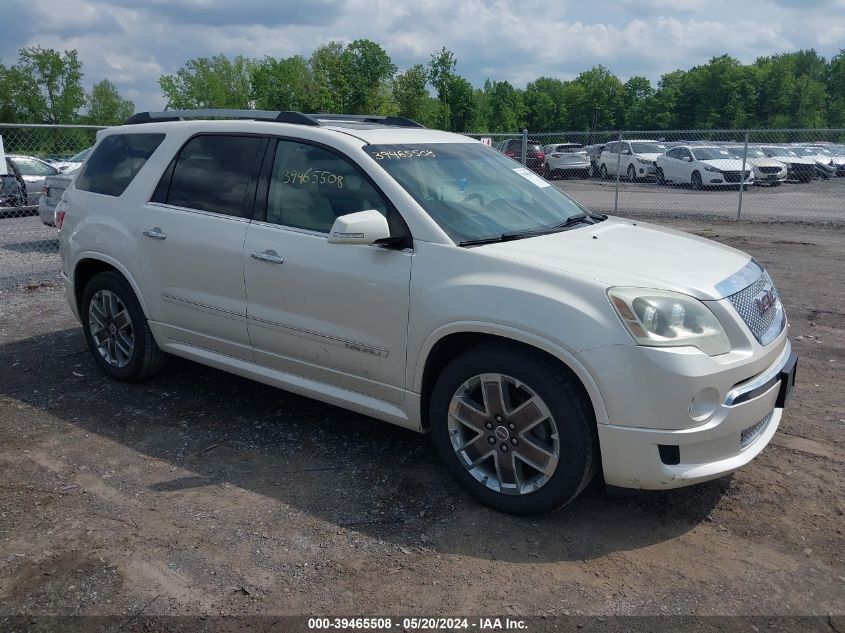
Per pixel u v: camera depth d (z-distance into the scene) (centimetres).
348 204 407
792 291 831
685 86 10044
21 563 326
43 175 1579
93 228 526
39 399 518
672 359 318
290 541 343
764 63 11144
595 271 343
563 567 324
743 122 9731
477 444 369
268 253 427
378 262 386
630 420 322
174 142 497
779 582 312
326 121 474
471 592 307
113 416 488
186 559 329
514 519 361
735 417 332
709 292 339
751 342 342
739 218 1485
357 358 402
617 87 10506
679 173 2214
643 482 330
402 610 296
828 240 1215
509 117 7562
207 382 550
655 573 320
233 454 432
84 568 323
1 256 1139
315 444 445
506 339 354
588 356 322
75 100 7206
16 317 746
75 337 670
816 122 9844
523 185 466
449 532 350
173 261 478
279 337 434
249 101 7294
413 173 410
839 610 295
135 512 368
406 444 446
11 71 6969
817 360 591
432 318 364
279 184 438
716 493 385
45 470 413
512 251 365
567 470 339
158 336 508
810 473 404
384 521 360
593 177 2253
